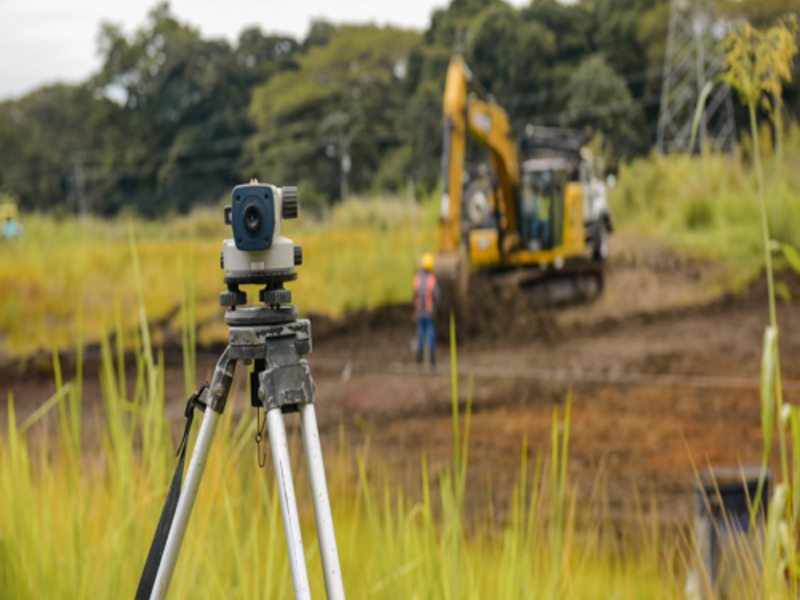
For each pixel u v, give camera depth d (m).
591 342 11.34
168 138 67.00
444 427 7.54
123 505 2.37
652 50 54.44
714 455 6.24
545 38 53.50
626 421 7.40
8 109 84.06
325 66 72.69
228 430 2.38
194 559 2.13
